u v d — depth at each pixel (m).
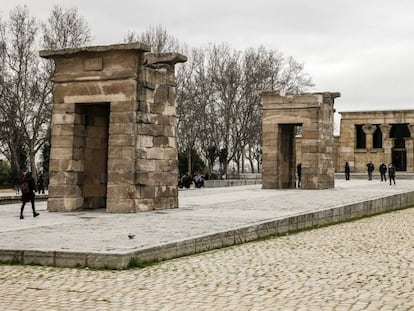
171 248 15.23
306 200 30.31
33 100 59.91
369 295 10.85
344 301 10.41
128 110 24.47
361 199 30.53
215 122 77.06
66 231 17.89
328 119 43.81
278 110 44.03
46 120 60.94
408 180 60.12
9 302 10.67
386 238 20.00
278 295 10.95
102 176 27.38
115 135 24.59
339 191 38.62
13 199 38.91
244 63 78.19
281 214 22.77
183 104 72.19
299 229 22.52
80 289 11.62
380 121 76.19
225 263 14.52
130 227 18.81
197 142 82.38
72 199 25.52
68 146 25.58
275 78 79.62
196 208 26.12
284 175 45.59
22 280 12.56
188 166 72.88
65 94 25.66
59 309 10.14
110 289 11.59
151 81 25.50
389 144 75.75
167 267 13.89
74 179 25.66
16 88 59.19
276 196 34.06
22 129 58.97
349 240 19.44
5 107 60.44
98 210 25.86
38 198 39.53
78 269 13.64
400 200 34.88
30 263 14.27
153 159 25.48
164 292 11.30
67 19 61.25
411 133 74.12
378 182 54.34
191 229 18.09
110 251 13.88
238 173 81.69
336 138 79.38
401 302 10.28
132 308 10.13
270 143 44.47
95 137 26.92
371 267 13.90
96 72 25.05
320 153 42.53
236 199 31.77
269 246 17.81
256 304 10.27
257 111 76.94
